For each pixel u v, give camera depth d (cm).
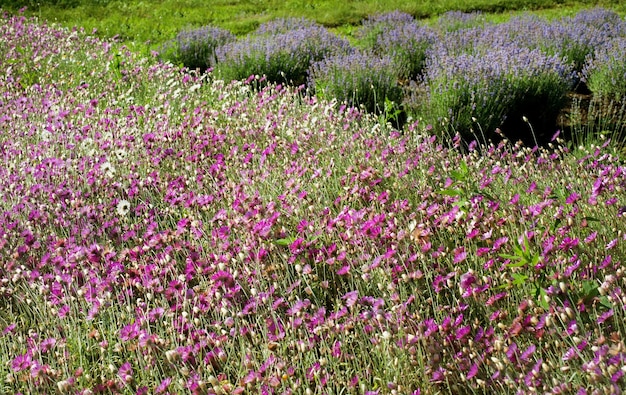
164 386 263
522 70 746
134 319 318
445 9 1616
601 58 844
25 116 634
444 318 284
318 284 343
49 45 1053
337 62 823
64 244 393
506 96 712
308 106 629
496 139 707
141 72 846
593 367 228
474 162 455
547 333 273
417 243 337
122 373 275
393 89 794
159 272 348
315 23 1444
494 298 287
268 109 649
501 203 370
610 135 686
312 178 428
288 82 947
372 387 278
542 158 450
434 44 1035
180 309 326
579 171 409
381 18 1312
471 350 266
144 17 1725
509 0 1634
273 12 1733
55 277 350
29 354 293
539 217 353
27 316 359
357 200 407
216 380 255
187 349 284
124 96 702
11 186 445
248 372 275
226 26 1562
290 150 503
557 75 757
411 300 296
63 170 478
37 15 1656
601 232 342
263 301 305
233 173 491
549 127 759
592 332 267
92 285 341
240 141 557
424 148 478
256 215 374
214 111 609
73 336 321
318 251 353
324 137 508
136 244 393
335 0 1820
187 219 383
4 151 530
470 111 672
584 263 313
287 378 266
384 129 564
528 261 290
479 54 863
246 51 956
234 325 314
